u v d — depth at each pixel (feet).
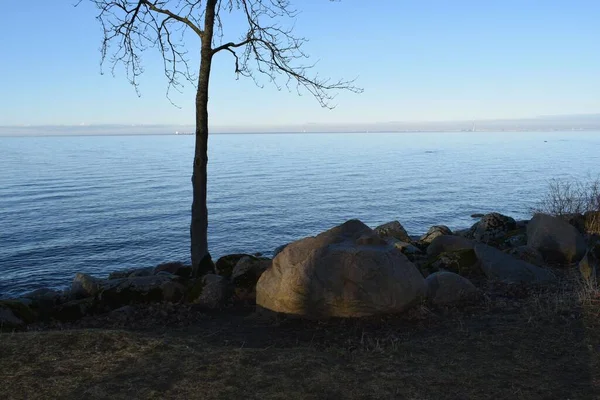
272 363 17.78
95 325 25.71
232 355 18.31
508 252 37.58
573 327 21.91
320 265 25.04
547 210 53.83
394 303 24.50
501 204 183.62
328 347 20.76
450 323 23.54
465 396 15.83
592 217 46.39
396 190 240.94
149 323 25.29
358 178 315.37
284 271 25.46
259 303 26.18
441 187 251.39
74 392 15.46
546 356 19.03
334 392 15.83
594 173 310.65
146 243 124.57
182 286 29.40
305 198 214.07
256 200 208.23
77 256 110.93
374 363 18.37
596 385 16.55
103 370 16.89
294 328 23.77
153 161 600.80
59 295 36.70
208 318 26.25
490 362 18.52
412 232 134.10
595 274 30.89
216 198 216.33
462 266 34.04
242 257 33.58
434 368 17.95
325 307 24.56
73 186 286.46
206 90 33.60
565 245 37.29
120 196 233.55
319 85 35.70
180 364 17.42
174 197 228.84
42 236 134.10
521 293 28.60
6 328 25.09
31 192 252.42
